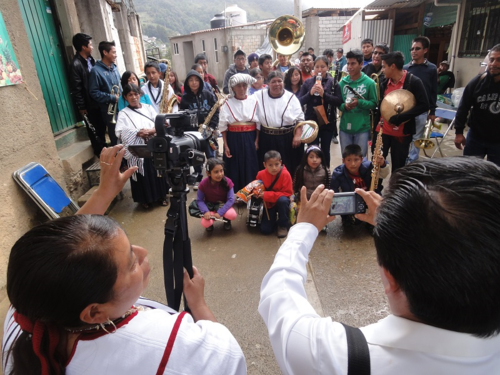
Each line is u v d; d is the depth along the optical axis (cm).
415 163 55
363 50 572
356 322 202
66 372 61
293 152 367
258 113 353
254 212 307
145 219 350
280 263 76
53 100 403
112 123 398
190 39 2095
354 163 294
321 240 295
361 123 371
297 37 530
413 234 47
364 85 361
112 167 96
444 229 45
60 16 432
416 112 320
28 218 271
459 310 47
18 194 261
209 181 314
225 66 1859
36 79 294
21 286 57
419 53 390
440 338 49
